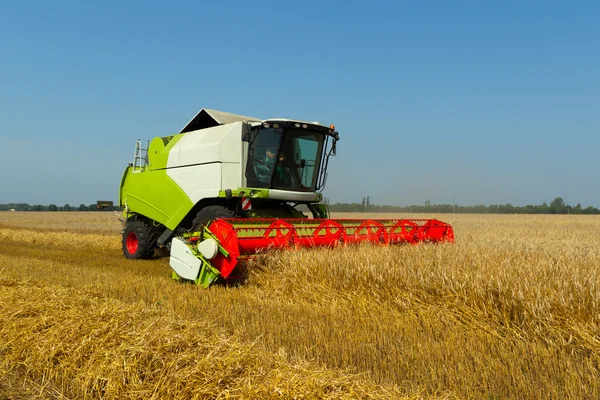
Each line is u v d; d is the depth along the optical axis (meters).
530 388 3.56
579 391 3.51
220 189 9.56
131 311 4.99
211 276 7.64
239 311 5.98
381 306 6.18
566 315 4.75
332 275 6.85
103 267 10.70
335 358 4.27
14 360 4.36
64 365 4.07
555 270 5.87
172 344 4.02
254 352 3.94
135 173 12.29
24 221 37.66
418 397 3.29
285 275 7.38
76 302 5.45
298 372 3.53
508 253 7.42
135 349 3.93
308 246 8.28
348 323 5.43
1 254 13.72
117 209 13.86
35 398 3.83
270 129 9.66
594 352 4.33
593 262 6.64
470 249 7.70
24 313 5.10
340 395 3.20
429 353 4.33
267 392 3.26
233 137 9.79
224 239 7.52
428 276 6.02
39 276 8.84
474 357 4.21
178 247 8.14
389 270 6.34
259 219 8.15
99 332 4.38
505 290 5.21
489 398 3.46
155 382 3.62
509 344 4.68
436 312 5.71
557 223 34.75
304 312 6.02
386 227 9.27
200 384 3.46
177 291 7.28
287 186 9.91
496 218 46.97
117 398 3.59
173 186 10.74
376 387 3.45
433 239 9.92
